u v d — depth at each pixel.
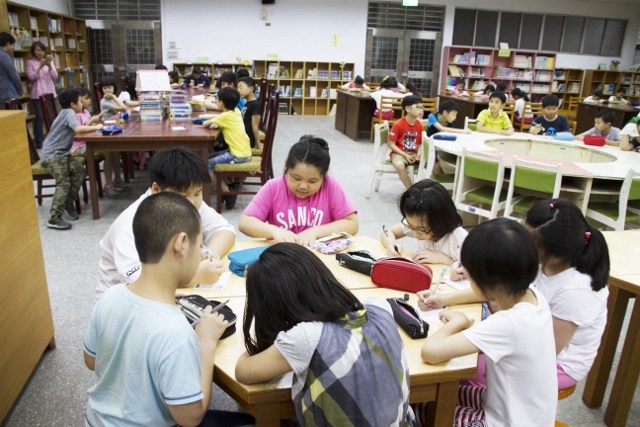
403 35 11.74
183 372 1.05
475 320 1.44
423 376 1.20
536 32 12.14
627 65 12.53
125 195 4.73
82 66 10.47
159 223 1.08
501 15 11.90
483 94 9.54
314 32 11.47
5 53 6.21
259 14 11.18
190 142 3.95
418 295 1.53
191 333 1.10
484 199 3.69
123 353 1.09
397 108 7.98
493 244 1.16
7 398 1.77
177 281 1.14
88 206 4.35
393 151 4.75
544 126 5.55
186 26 11.05
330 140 8.30
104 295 1.16
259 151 5.05
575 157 4.66
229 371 1.17
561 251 1.50
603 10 12.10
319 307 1.00
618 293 1.88
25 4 8.23
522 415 1.23
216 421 1.32
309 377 0.98
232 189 4.83
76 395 1.99
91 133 3.82
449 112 5.28
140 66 11.22
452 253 1.87
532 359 1.20
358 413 0.97
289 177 1.96
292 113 11.81
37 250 2.08
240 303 1.48
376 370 0.99
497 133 5.25
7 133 1.78
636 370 1.84
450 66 11.91
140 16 10.93
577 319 1.50
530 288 1.29
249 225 2.00
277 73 11.54
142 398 1.09
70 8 10.60
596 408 2.05
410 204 1.78
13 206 1.83
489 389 1.30
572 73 12.57
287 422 1.39
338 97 9.44
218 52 11.29
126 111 5.54
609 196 3.86
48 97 4.41
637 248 2.14
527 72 12.20
